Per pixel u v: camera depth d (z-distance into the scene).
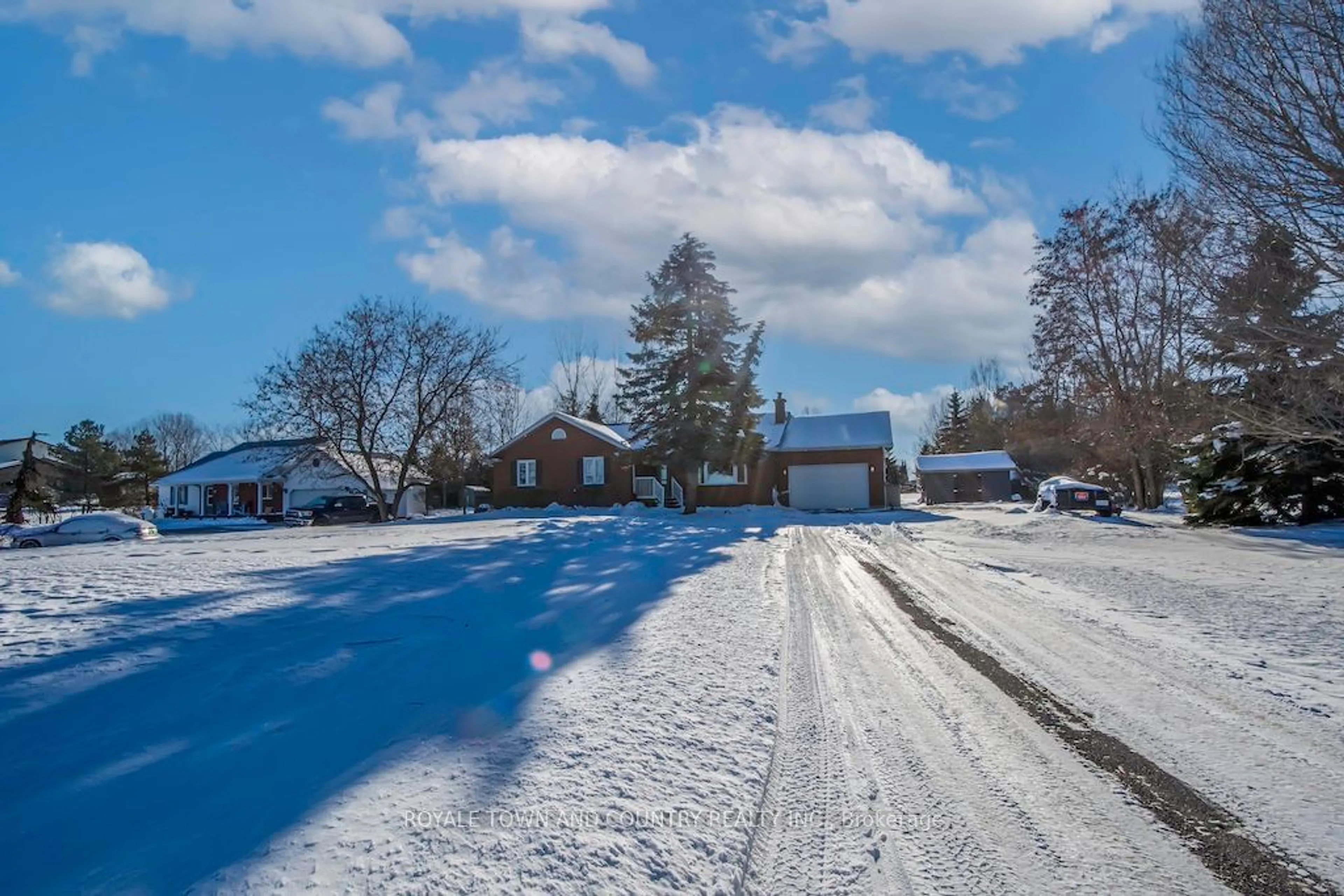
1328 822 3.80
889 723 5.19
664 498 33.66
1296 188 12.84
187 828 3.14
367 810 3.37
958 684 6.12
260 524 38.09
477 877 2.95
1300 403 14.98
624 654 6.36
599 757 4.20
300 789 3.53
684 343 26.62
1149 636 7.71
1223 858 3.46
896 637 7.70
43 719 4.04
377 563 10.19
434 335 32.28
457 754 4.07
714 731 4.82
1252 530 18.62
